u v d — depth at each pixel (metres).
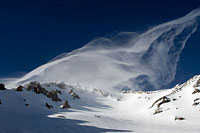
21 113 62.59
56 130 37.12
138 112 117.31
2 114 50.69
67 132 36.06
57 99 119.25
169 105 96.19
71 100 146.12
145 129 49.06
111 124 52.31
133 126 54.12
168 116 84.56
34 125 41.78
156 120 80.50
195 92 104.00
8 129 31.92
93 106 150.12
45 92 120.19
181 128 54.22
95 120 56.47
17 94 94.56
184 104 94.00
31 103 89.69
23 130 33.94
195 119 75.25
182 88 121.44
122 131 41.81
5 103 73.06
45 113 72.75
